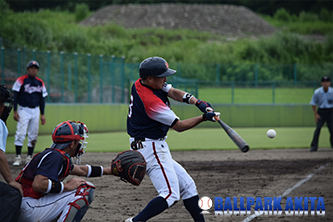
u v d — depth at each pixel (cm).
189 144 4672
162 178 1347
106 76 7175
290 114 7881
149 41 17200
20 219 1262
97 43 13350
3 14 12112
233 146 4459
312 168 2942
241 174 2692
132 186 2330
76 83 6625
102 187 2294
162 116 1339
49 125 5709
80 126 1323
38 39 11425
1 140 1302
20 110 3048
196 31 19788
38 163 1237
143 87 1389
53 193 1273
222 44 16888
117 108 6700
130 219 1317
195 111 7419
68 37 12344
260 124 7769
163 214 1758
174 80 9488
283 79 12494
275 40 15825
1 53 6256
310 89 11419
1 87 1355
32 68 3092
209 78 12044
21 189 1249
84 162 3130
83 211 1297
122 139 5184
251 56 15212
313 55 15312
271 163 3188
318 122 3938
